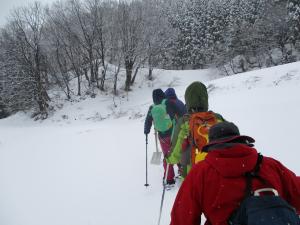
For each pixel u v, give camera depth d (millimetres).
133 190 7055
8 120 41219
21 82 42344
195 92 4062
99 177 8523
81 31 43156
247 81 21219
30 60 41844
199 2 69000
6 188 8859
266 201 2051
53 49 44781
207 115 3842
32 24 42562
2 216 6805
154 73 47188
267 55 51031
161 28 47531
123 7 44281
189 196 2297
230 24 58250
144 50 44156
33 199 7648
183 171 3953
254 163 2236
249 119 11617
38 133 22906
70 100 40438
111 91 41812
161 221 5301
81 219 6062
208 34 61625
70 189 7961
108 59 48594
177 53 64000
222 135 2438
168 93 6703
